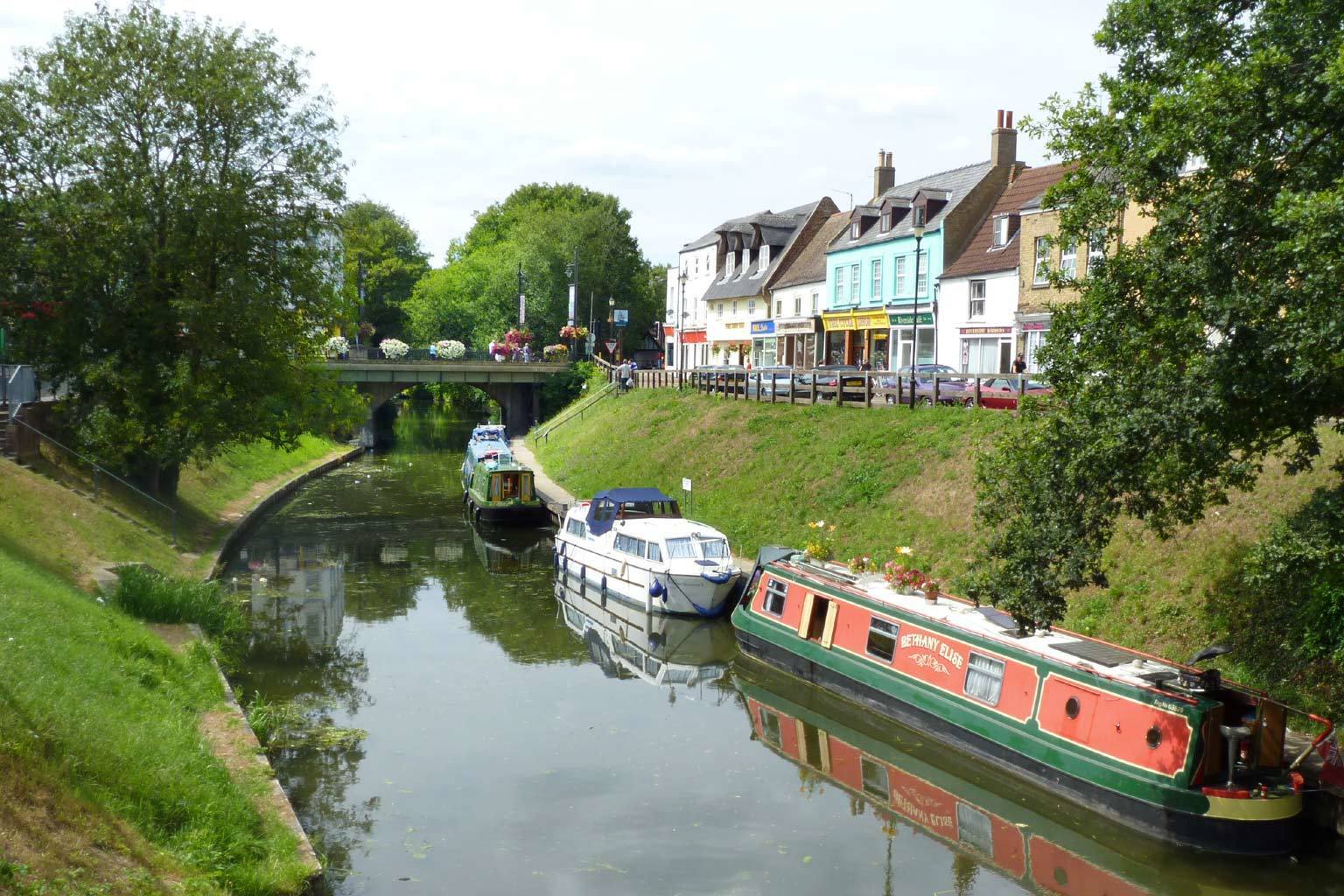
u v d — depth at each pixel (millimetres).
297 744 14984
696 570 22391
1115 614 16328
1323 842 11523
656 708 17266
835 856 11977
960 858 11992
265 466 43844
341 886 10914
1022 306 34656
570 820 12711
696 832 12469
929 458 23797
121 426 26578
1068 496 12031
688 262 69812
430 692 17734
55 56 26578
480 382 60469
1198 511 12297
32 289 27500
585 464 39812
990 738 14062
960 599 16969
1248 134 10078
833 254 47531
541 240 77500
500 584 27109
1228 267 10195
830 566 19203
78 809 8789
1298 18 10289
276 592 25219
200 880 8945
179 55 27141
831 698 17438
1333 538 11367
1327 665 13039
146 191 26812
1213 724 11703
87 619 14906
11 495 21359
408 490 44844
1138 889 11297
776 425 30875
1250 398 10484
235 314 26812
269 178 28516
